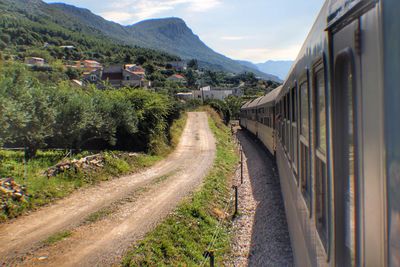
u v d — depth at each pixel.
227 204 14.54
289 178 8.75
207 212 12.68
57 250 8.74
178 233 10.24
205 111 56.72
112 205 12.42
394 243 1.67
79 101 18.48
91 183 15.19
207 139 33.19
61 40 167.62
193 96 99.00
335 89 2.66
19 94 15.28
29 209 11.54
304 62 4.91
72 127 18.17
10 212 10.88
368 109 1.96
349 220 2.55
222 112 63.91
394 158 1.65
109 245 9.07
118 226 10.43
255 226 11.88
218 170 19.97
